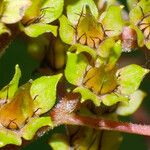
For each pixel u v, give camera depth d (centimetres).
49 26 9
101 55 9
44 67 10
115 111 10
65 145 10
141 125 9
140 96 10
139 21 9
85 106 9
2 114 8
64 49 10
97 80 9
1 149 9
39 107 9
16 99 8
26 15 9
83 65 9
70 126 10
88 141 10
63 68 10
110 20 9
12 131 8
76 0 9
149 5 9
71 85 9
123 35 9
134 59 12
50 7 9
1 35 8
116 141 10
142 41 9
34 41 10
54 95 9
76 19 9
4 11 8
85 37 9
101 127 9
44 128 9
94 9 9
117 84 9
